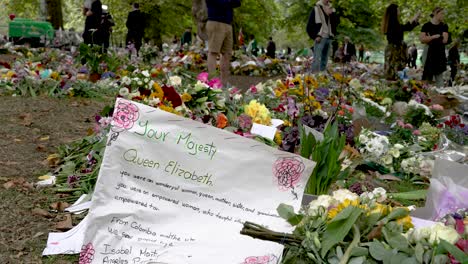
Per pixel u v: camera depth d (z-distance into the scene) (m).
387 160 4.80
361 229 2.21
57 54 12.74
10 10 32.22
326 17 11.72
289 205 2.56
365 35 32.12
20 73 8.05
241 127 4.58
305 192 3.14
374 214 2.24
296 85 7.09
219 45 8.74
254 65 15.33
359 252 2.09
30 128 5.67
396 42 13.33
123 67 10.56
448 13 22.92
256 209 2.70
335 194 2.52
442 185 2.73
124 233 2.63
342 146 3.20
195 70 14.77
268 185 2.74
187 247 2.58
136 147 2.72
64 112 6.70
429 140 5.92
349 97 7.77
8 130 5.50
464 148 5.29
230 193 2.73
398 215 2.28
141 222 2.66
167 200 2.71
